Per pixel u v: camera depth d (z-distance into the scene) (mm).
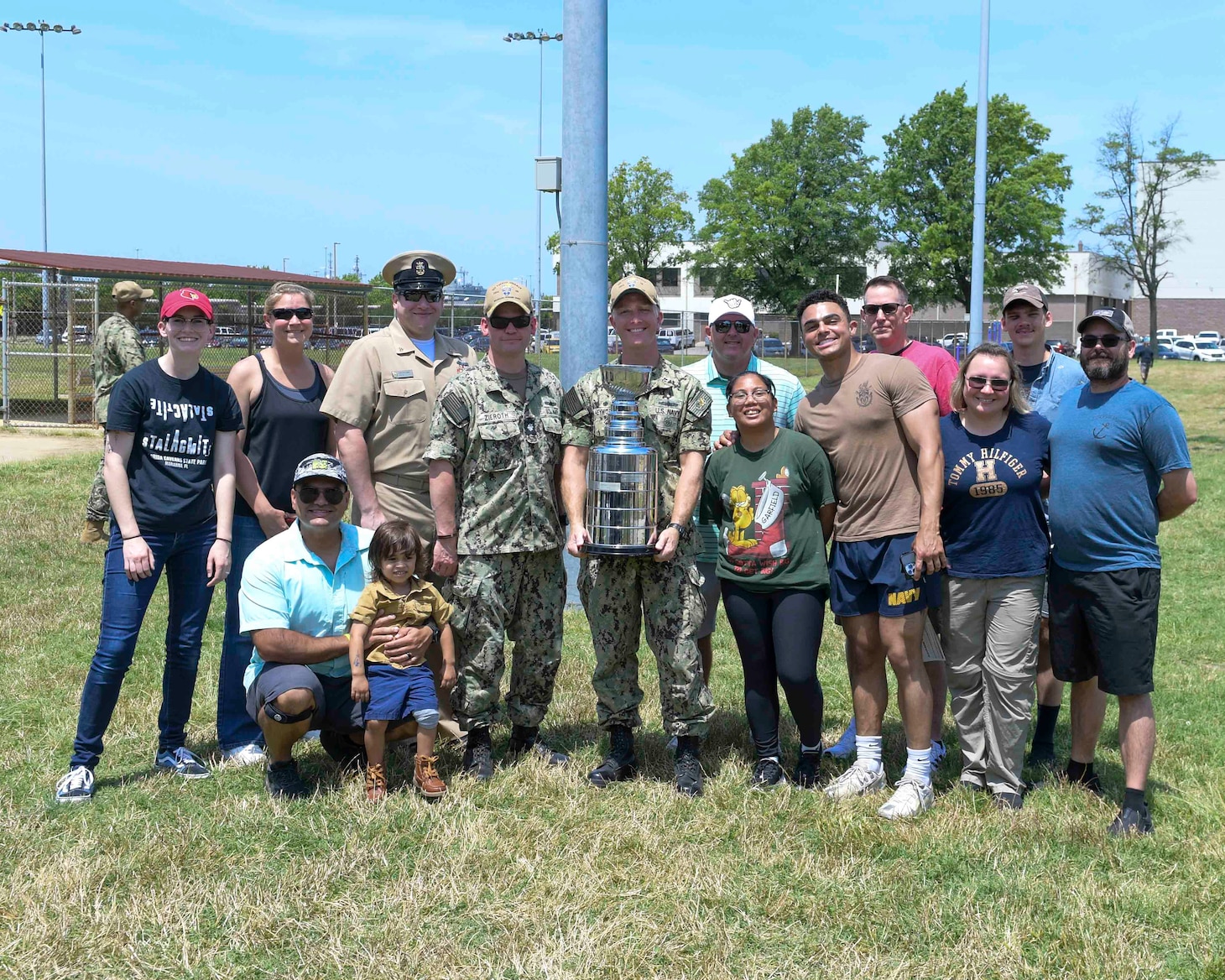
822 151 61906
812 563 4805
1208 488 14961
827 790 4855
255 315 22953
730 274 63781
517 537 4805
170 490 4625
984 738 4918
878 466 4668
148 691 6012
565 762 5059
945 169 55031
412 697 4617
